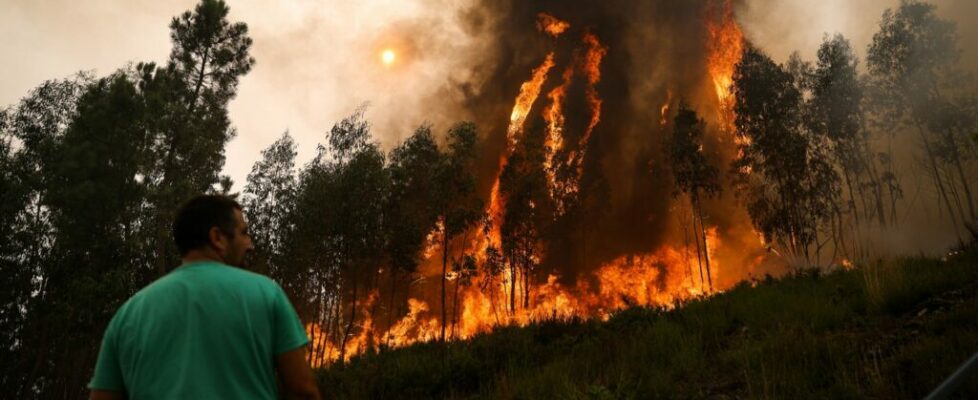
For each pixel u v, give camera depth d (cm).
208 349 162
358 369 924
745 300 938
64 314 2575
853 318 698
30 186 3105
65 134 3166
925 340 525
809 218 4897
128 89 2898
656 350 720
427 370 835
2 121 3394
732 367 618
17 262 3033
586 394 551
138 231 2917
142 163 2789
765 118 4916
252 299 172
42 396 3266
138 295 175
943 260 912
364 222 3284
